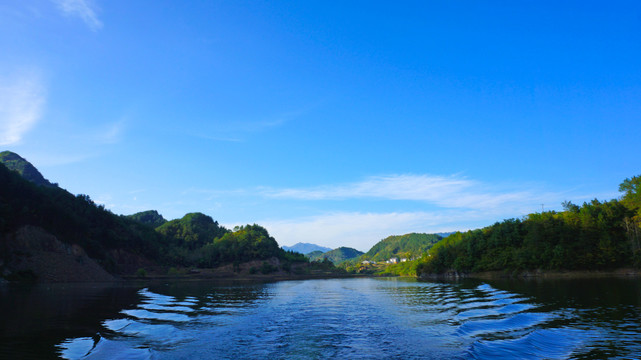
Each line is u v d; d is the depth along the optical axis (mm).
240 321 31297
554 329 24078
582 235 99625
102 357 18578
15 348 19750
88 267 102250
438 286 80438
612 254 93500
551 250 99875
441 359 18297
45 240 95438
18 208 94750
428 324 28906
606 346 19500
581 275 95688
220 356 19500
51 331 24656
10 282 75875
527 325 26047
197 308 40875
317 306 43406
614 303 36000
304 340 23484
